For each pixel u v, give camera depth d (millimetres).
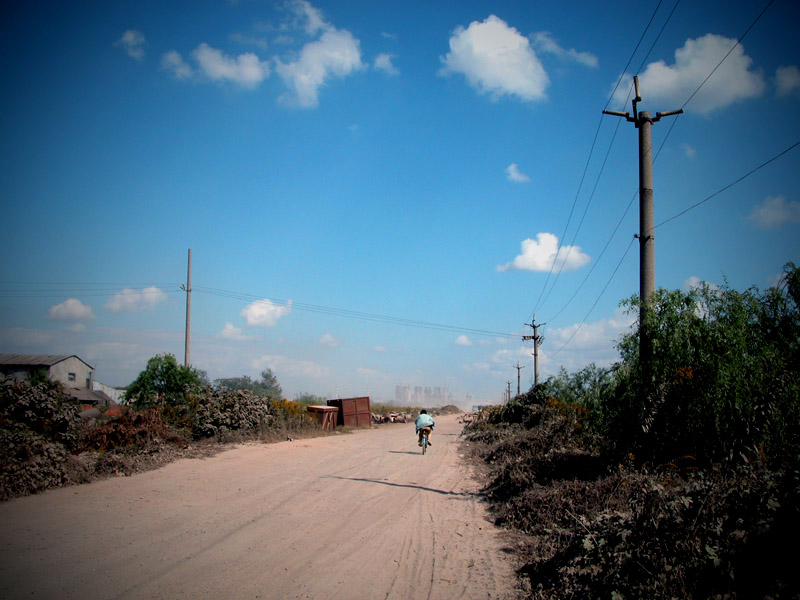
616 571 5039
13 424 10602
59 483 10023
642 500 6277
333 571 6234
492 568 6504
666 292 9484
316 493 10648
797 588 4062
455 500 10672
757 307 8859
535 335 44875
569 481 9477
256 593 5449
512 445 15633
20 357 41312
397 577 6148
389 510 9578
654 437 8969
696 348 8789
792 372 7750
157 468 12422
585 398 14328
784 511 4711
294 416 23781
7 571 5742
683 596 4473
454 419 52406
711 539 4953
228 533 7566
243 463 13711
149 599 5168
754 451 7391
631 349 10102
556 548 6602
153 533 7398
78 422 12547
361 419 33688
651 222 10359
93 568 5949
